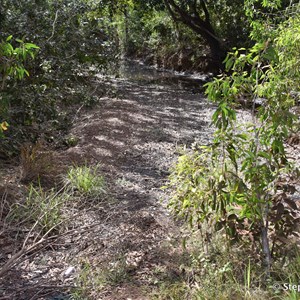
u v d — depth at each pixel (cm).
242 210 358
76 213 503
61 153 691
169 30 2362
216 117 362
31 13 800
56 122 715
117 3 1833
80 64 908
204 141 849
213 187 361
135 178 634
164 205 540
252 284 357
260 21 746
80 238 455
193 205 374
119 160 702
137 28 2753
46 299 360
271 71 375
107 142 780
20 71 478
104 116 962
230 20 1828
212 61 1972
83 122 894
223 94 362
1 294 365
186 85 1703
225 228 366
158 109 1139
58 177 590
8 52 450
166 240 444
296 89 400
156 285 379
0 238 446
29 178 574
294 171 376
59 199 507
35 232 458
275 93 360
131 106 1121
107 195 556
